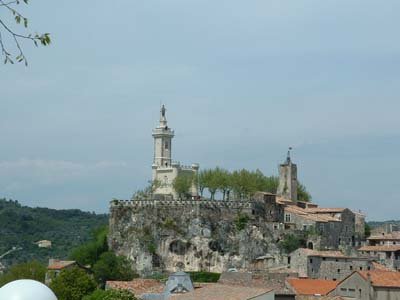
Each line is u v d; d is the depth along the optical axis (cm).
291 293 17925
